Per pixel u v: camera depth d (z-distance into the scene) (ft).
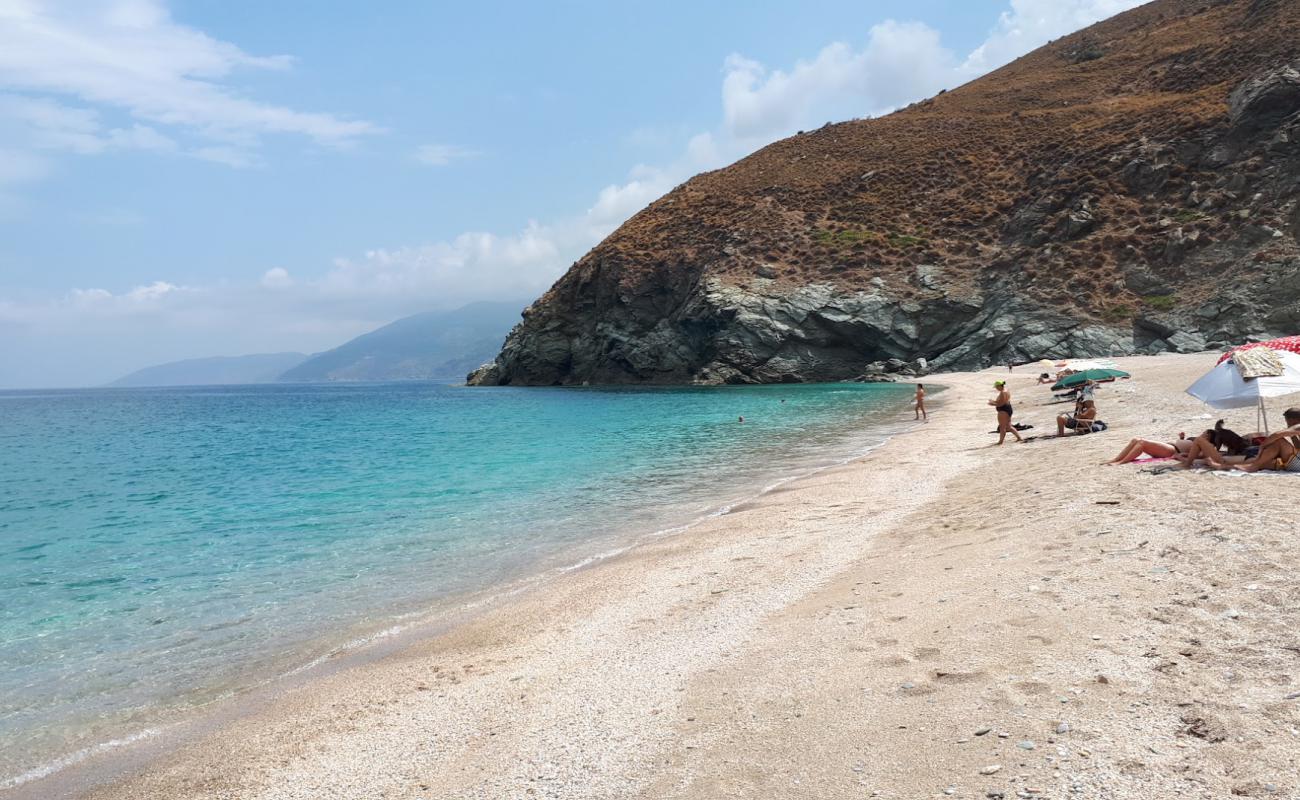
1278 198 197.57
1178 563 22.54
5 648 28.94
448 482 68.85
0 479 87.76
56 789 17.93
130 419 226.38
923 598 23.86
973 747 14.12
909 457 62.85
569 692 20.61
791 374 245.45
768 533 38.83
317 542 46.16
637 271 292.61
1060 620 19.67
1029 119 289.94
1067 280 214.28
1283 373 35.06
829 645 21.04
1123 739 13.52
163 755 19.34
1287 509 26.96
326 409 254.47
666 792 14.34
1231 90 237.45
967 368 218.79
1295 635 16.62
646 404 172.65
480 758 17.13
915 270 244.83
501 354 345.31
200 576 39.55
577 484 63.77
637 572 33.65
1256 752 12.48
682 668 21.29
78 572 41.93
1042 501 35.50
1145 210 220.84
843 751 14.85
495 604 31.09
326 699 22.20
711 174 363.15
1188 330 186.39
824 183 298.56
